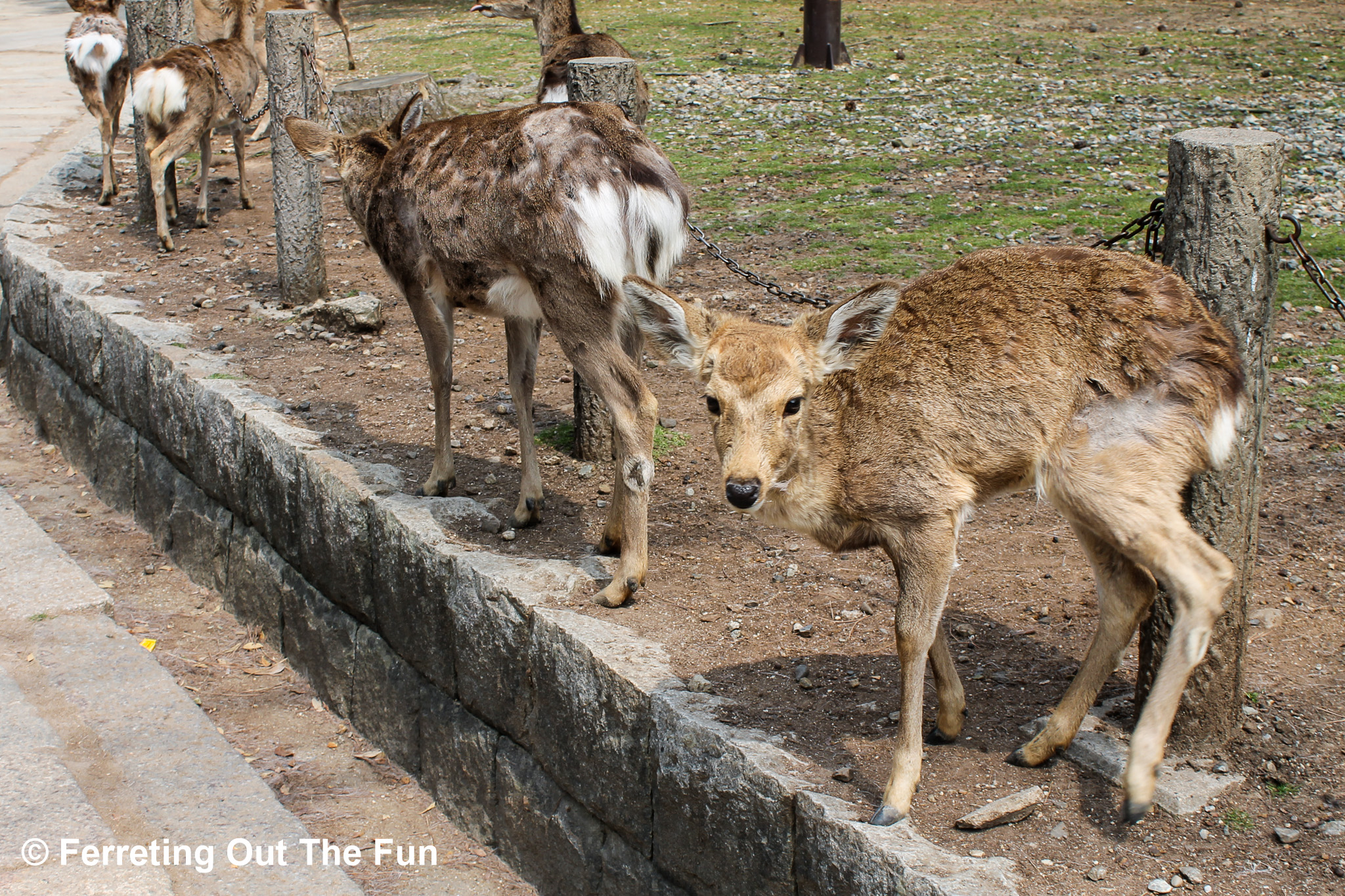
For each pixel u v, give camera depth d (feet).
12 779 16.07
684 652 14.14
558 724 14.65
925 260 27.22
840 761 11.94
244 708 19.86
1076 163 35.40
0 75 63.57
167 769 16.83
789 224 31.01
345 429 21.66
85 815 15.35
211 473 22.79
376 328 27.02
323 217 36.11
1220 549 11.75
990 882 9.96
